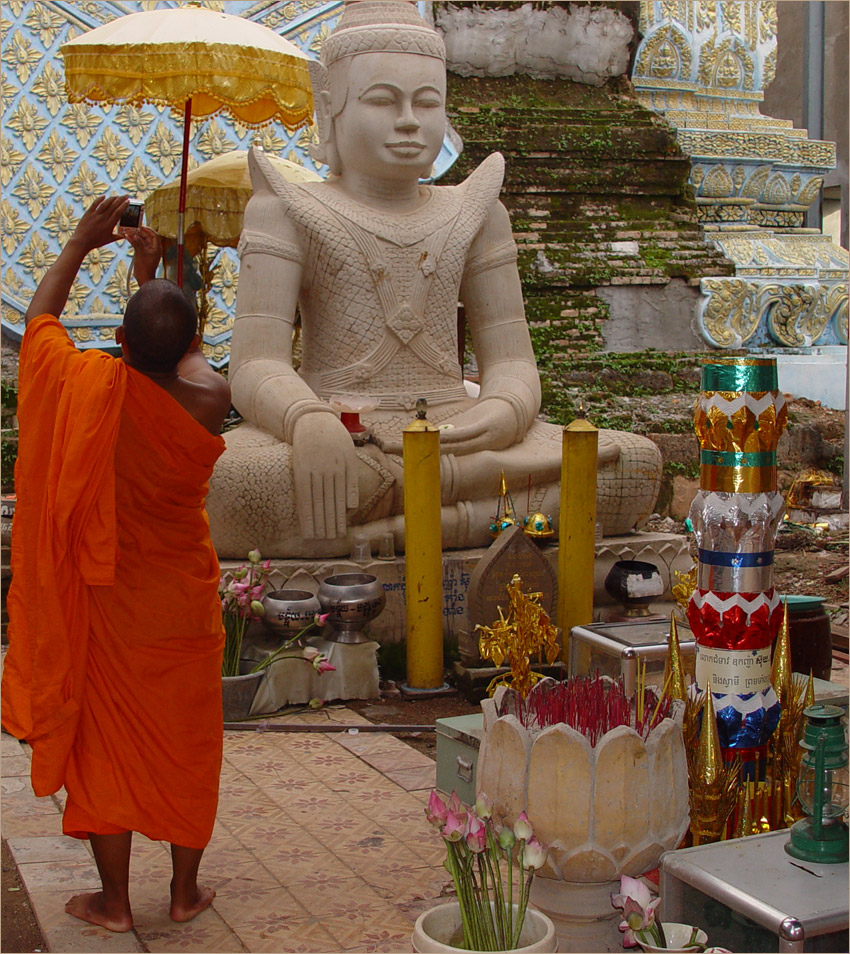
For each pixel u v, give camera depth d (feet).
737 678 10.41
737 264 37.58
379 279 20.66
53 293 10.59
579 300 34.47
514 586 14.90
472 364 34.04
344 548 19.48
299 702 17.15
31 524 9.97
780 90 56.65
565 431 17.97
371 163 20.74
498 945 8.21
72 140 33.06
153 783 9.98
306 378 21.39
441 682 17.83
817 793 8.54
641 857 9.17
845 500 30.07
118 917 10.24
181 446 9.91
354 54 20.54
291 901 10.77
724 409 10.28
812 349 37.76
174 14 18.95
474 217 21.59
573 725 9.64
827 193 57.11
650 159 35.76
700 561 10.69
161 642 9.98
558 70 36.76
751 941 8.24
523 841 8.30
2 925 10.40
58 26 32.71
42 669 9.70
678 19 39.99
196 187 24.34
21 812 13.11
